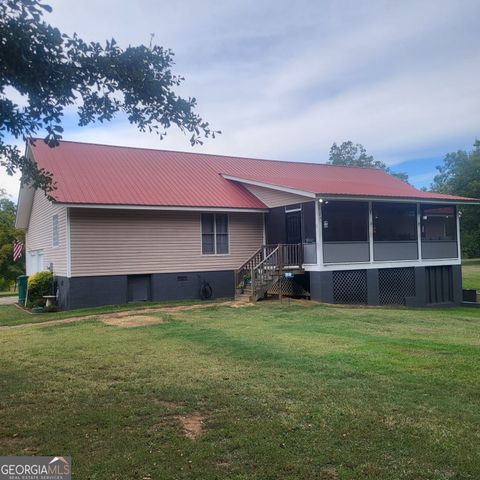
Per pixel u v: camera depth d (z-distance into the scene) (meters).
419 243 20.03
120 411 5.46
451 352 8.41
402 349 8.67
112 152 21.05
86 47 4.72
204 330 11.01
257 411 5.39
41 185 6.08
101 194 16.53
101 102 5.05
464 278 34.38
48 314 15.33
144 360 7.98
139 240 17.30
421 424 4.97
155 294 17.55
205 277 18.62
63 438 4.72
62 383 6.69
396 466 4.03
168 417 5.29
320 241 17.31
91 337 10.31
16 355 8.61
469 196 51.47
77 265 16.09
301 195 17.39
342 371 7.07
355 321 12.69
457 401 5.71
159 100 5.15
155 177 19.45
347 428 4.86
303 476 3.89
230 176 20.95
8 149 5.71
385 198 17.86
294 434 4.72
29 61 4.37
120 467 4.07
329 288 17.34
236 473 3.95
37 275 18.16
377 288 18.67
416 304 19.66
